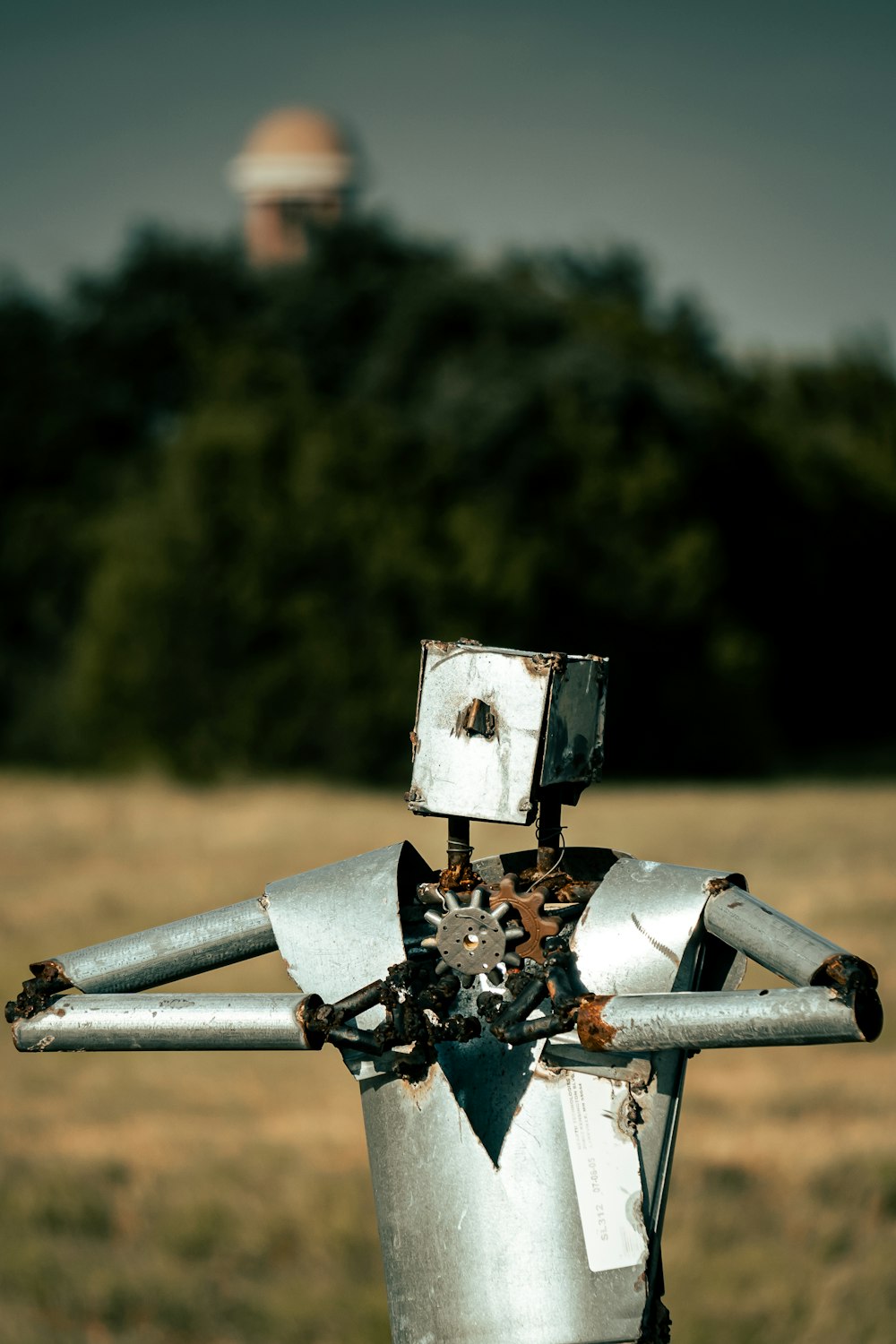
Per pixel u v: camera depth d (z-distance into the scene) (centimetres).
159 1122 823
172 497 3519
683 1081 228
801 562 4662
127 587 3466
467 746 226
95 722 3512
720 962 234
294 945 236
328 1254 629
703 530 4016
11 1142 778
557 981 217
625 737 3884
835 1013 198
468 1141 223
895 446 5678
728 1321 543
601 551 3844
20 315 4512
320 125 7150
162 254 4628
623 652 3853
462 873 235
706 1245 611
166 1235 641
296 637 3409
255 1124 820
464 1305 222
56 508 4216
